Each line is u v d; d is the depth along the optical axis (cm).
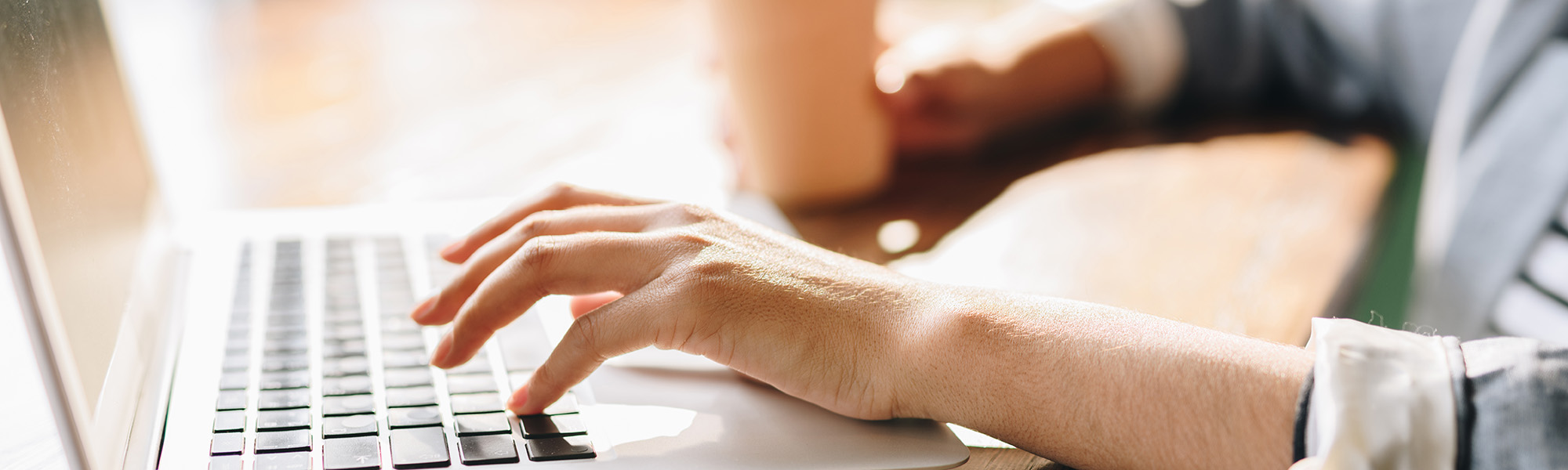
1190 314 81
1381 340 65
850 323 71
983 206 98
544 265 73
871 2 96
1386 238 102
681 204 78
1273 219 92
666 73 156
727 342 71
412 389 72
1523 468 61
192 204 102
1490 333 94
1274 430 65
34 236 61
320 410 70
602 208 78
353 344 75
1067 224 92
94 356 65
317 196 105
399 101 143
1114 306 71
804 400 72
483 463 67
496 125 130
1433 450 62
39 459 70
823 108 96
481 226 81
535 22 194
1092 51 117
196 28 188
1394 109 116
